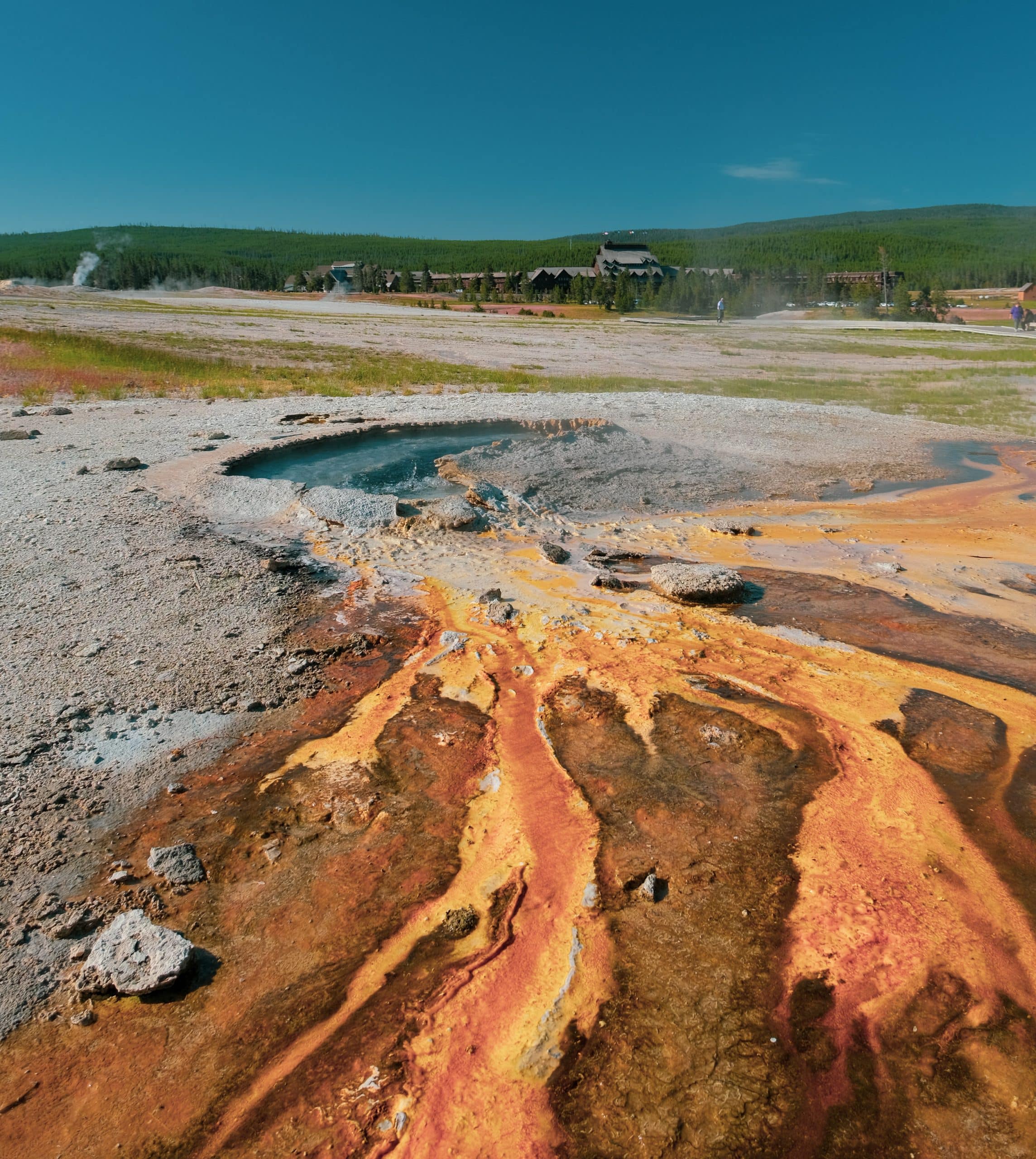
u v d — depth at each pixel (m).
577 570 8.33
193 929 3.53
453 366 23.77
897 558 8.98
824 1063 2.92
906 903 3.72
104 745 4.82
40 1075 2.88
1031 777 4.75
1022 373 25.30
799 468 13.10
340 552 8.45
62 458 11.14
